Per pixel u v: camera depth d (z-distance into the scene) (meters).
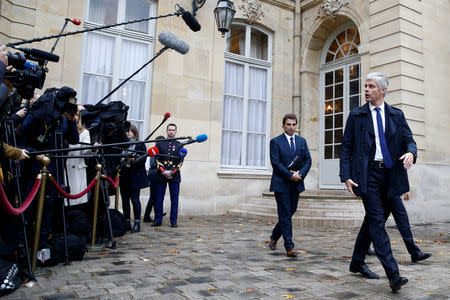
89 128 3.99
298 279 2.89
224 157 8.41
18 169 2.83
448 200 7.60
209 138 7.80
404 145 2.84
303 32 9.34
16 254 2.95
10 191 2.98
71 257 3.32
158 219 5.72
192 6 7.72
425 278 3.00
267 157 8.95
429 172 7.30
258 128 8.98
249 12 8.69
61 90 3.08
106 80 7.08
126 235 4.81
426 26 7.56
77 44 6.62
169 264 3.31
